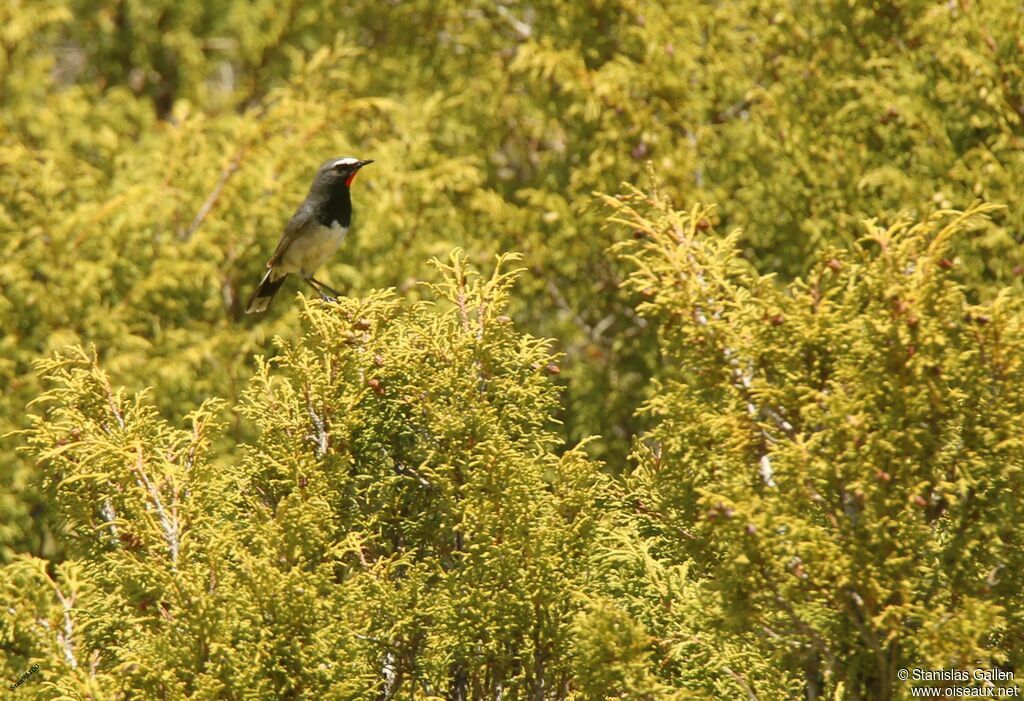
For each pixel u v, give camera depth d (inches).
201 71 1214.9
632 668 331.0
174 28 1220.5
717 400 342.6
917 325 309.7
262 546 362.3
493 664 377.1
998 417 319.0
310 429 395.5
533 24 922.7
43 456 380.2
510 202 891.4
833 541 316.5
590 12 857.5
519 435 393.4
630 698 338.6
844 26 745.0
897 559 306.0
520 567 363.3
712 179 791.7
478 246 812.6
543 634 367.2
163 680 334.3
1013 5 645.9
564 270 824.9
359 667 356.2
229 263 804.0
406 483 400.8
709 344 335.9
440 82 978.1
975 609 300.4
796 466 314.7
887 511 313.1
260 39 1202.0
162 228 805.9
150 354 766.5
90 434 394.6
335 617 351.3
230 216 808.9
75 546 406.3
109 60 1240.2
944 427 321.1
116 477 374.6
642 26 823.7
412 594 368.8
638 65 805.9
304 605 339.9
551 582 363.9
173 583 339.3
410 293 781.9
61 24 1215.6
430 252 794.8
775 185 732.7
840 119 724.0
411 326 396.5
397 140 887.7
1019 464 319.0
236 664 334.6
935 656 302.2
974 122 651.5
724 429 331.0
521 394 389.4
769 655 339.6
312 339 403.5
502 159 936.3
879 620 307.1
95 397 404.5
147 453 381.7
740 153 767.1
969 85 649.6
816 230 701.3
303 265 631.8
